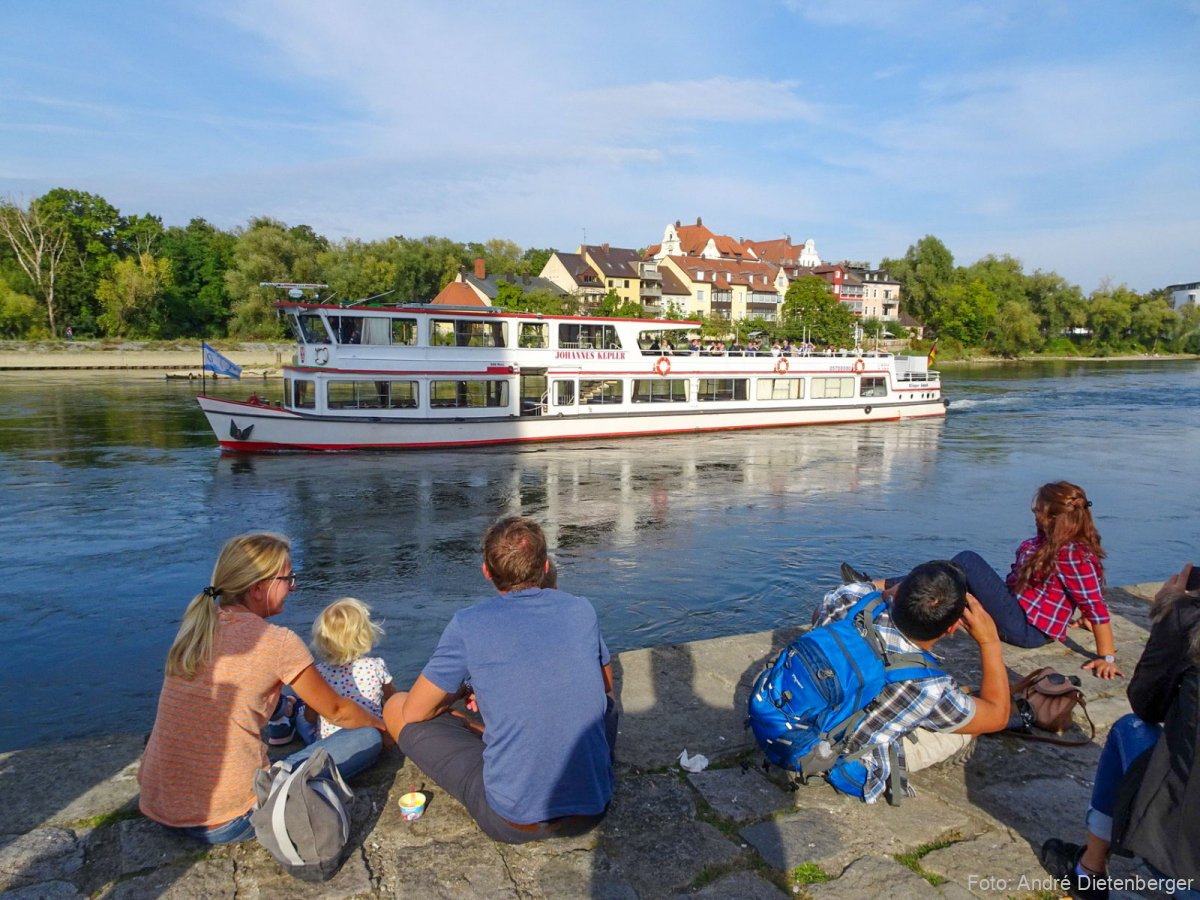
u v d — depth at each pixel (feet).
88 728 27.99
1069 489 18.26
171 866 11.30
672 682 17.43
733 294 342.03
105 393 155.12
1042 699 15.08
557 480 72.90
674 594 42.01
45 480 70.85
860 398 117.70
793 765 13.03
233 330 274.98
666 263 340.80
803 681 12.94
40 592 41.93
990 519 59.21
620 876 11.24
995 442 99.81
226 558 12.00
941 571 12.22
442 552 49.73
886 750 12.64
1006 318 355.97
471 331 88.48
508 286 260.21
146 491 66.74
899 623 12.46
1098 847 10.52
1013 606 18.65
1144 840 9.06
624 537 53.52
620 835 12.14
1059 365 318.04
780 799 13.07
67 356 219.20
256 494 66.03
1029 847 11.96
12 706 29.55
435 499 64.75
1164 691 9.40
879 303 373.61
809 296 281.74
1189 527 58.18
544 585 12.21
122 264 264.93
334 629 14.71
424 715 11.79
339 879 11.11
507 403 91.15
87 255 279.08
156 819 11.57
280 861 10.86
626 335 97.30
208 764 11.32
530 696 10.85
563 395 94.48
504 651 10.98
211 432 101.09
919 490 69.97
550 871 11.32
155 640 35.81
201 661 11.29
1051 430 111.86
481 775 11.53
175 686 11.41
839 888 11.01
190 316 286.05
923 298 373.61
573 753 10.95
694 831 12.23
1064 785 13.64
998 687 12.54
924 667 12.46
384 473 75.20
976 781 13.73
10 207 261.44
